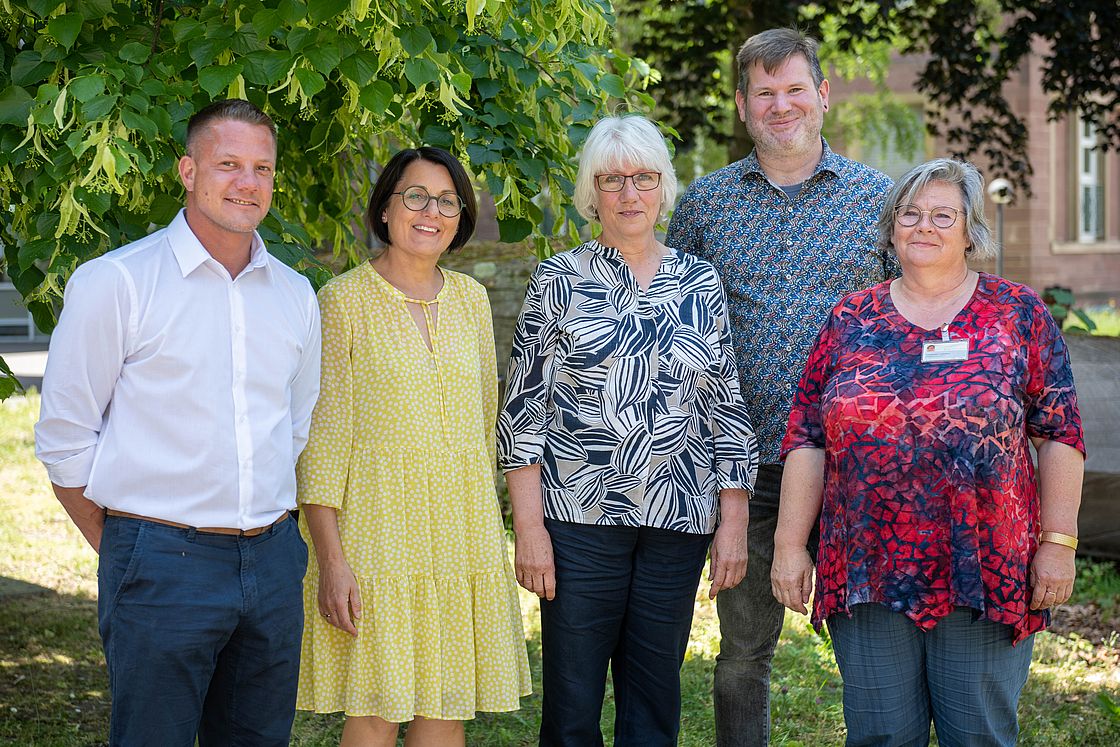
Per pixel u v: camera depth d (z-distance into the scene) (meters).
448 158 2.79
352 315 2.75
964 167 2.55
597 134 2.86
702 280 2.92
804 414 2.69
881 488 2.45
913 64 17.22
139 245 2.39
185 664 2.34
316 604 2.77
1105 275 19.84
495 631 2.80
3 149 2.83
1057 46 8.68
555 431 2.85
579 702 2.88
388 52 2.79
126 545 2.33
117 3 3.06
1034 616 2.48
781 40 3.07
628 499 2.79
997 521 2.39
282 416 2.49
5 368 3.55
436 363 2.78
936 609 2.42
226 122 2.38
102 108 2.52
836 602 2.53
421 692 2.73
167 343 2.33
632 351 2.79
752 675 3.23
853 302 2.64
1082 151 19.36
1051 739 3.80
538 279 2.88
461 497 2.79
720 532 2.92
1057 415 2.47
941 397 2.41
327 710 2.75
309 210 4.21
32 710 4.09
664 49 9.24
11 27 3.06
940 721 2.52
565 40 3.17
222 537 2.39
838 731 3.94
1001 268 17.89
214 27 2.87
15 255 3.16
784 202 3.08
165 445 2.34
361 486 2.73
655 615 2.89
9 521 6.99
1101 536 5.69
